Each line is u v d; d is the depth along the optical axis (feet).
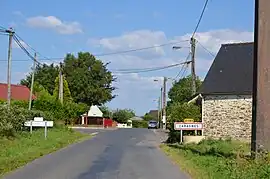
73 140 113.60
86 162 63.16
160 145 102.78
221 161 52.80
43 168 55.06
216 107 114.62
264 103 45.62
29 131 106.93
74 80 300.20
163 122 243.19
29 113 110.63
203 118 116.16
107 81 313.53
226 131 112.88
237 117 111.55
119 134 159.63
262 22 45.88
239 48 121.60
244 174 41.09
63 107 160.66
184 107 114.62
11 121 93.66
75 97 300.81
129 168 56.70
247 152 69.36
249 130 109.81
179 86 257.55
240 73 115.34
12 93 182.80
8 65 106.22
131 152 82.38
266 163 42.37
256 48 46.26
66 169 54.49
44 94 196.13
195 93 118.62
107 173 51.47
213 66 120.26
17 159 62.13
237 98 111.86
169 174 50.98
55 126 137.49
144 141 120.37
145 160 67.51
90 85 303.48
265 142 45.50
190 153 73.67
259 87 45.83
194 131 112.37
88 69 310.24
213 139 106.11
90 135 144.36
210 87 115.75
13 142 83.25
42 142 91.66
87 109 271.69
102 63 313.32
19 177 46.83
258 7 46.14
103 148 91.04
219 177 43.27
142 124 361.92
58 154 75.31
